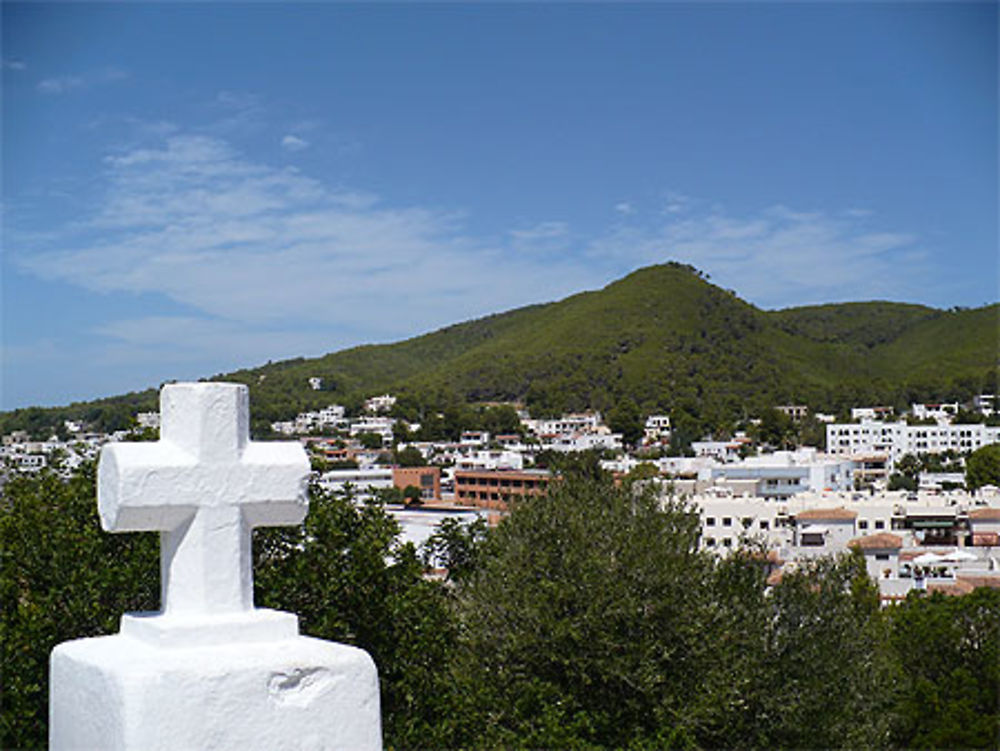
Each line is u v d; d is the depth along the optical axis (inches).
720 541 2010.3
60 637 365.7
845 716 610.9
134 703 137.6
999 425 6018.7
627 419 6747.1
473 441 6929.1
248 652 146.3
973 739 797.9
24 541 390.3
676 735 522.6
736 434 6899.6
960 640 879.7
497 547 593.3
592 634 547.2
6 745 326.3
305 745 145.7
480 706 496.4
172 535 157.6
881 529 2181.3
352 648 152.0
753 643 590.6
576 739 488.7
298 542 431.8
